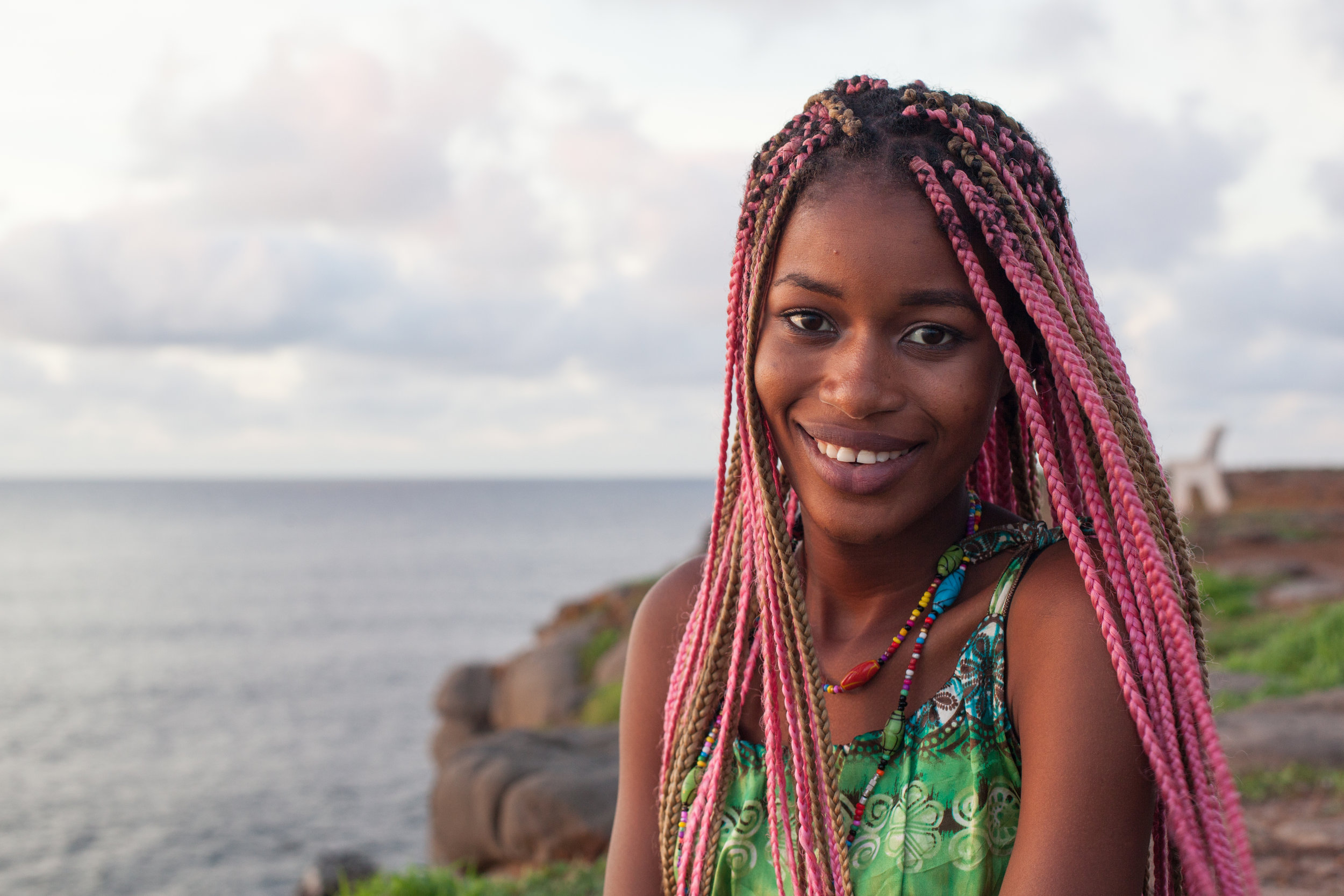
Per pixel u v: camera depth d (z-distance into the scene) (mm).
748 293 1413
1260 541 18438
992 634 1286
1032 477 1546
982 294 1212
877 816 1298
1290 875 4199
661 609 1689
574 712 15852
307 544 155375
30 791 35750
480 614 81625
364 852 28625
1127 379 1326
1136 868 1160
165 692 53688
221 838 30281
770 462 1346
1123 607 1163
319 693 52625
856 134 1273
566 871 5820
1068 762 1164
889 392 1249
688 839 1421
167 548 151000
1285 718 6262
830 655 1417
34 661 62906
